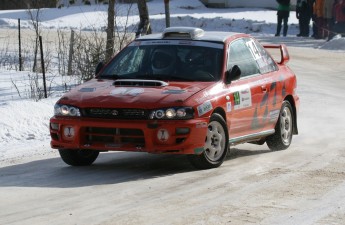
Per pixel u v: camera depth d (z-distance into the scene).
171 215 9.05
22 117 16.41
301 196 10.07
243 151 13.99
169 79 12.37
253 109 12.98
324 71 28.11
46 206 9.58
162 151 11.41
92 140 11.76
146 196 10.09
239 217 8.95
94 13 52.16
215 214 9.09
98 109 11.70
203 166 11.92
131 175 11.61
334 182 10.95
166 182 11.01
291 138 14.25
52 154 13.76
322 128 16.61
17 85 21.91
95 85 12.36
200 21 48.06
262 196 10.07
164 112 11.42
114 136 11.59
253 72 13.29
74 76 23.28
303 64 30.17
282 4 43.50
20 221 8.84
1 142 15.20
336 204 9.64
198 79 12.35
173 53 12.77
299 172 11.71
